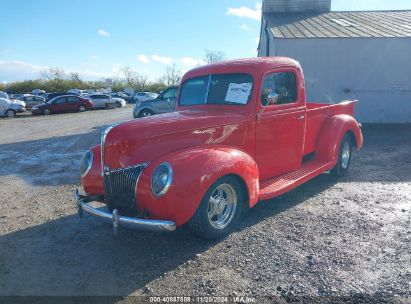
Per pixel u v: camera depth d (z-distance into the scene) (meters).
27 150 11.38
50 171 8.27
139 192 3.75
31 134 15.67
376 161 7.86
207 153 3.94
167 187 3.58
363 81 13.27
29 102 33.84
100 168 4.33
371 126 13.00
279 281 3.33
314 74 13.29
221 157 3.96
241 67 4.91
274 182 5.00
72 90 53.19
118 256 3.96
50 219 5.20
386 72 13.14
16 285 3.48
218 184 3.95
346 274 3.40
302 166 5.79
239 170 4.05
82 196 4.33
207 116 4.44
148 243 4.22
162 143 4.00
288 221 4.66
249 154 4.74
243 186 4.24
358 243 3.99
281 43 13.12
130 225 3.64
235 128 4.54
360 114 13.53
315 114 5.94
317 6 19.38
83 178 4.47
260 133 4.84
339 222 4.57
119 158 3.92
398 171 7.00
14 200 6.22
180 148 4.11
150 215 3.75
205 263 3.71
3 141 13.72
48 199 6.16
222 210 4.16
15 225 5.04
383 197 5.49
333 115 6.47
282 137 5.18
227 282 3.36
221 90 5.05
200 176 3.71
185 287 3.33
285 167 5.34
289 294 3.14
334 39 12.99
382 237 4.12
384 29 13.95
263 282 3.33
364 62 13.12
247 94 4.76
